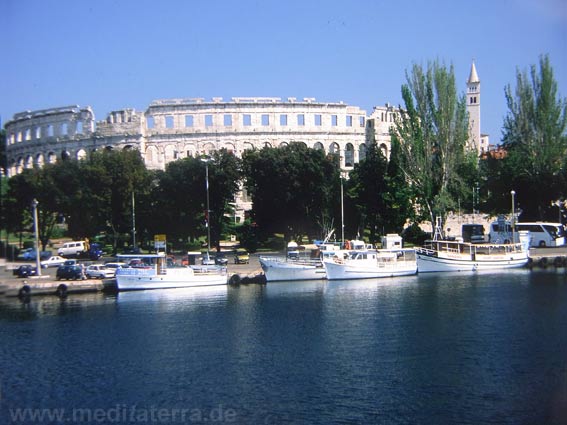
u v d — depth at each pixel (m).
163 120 165.38
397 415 37.72
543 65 112.94
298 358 48.94
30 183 108.38
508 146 119.50
